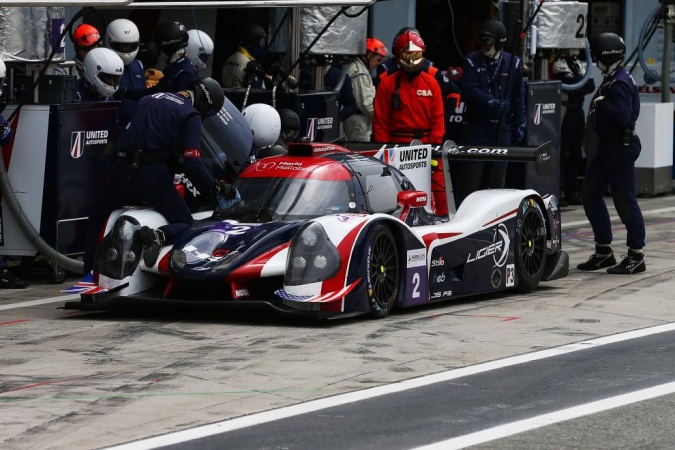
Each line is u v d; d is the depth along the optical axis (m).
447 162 24.48
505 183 34.69
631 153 26.50
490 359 17.64
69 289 21.61
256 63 29.59
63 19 27.08
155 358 17.83
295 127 27.80
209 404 15.12
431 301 21.98
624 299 23.19
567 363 17.36
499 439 13.59
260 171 22.25
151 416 14.59
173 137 21.83
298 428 14.03
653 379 16.38
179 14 35.12
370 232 20.59
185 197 25.31
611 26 43.59
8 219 25.64
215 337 19.36
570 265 28.16
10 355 18.19
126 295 21.06
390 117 30.23
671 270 27.08
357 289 20.34
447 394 15.58
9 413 14.73
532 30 36.06
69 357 17.98
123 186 22.00
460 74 33.78
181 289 21.17
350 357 17.75
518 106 31.58
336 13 31.56
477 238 22.98
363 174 22.30
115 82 26.70
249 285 20.95
